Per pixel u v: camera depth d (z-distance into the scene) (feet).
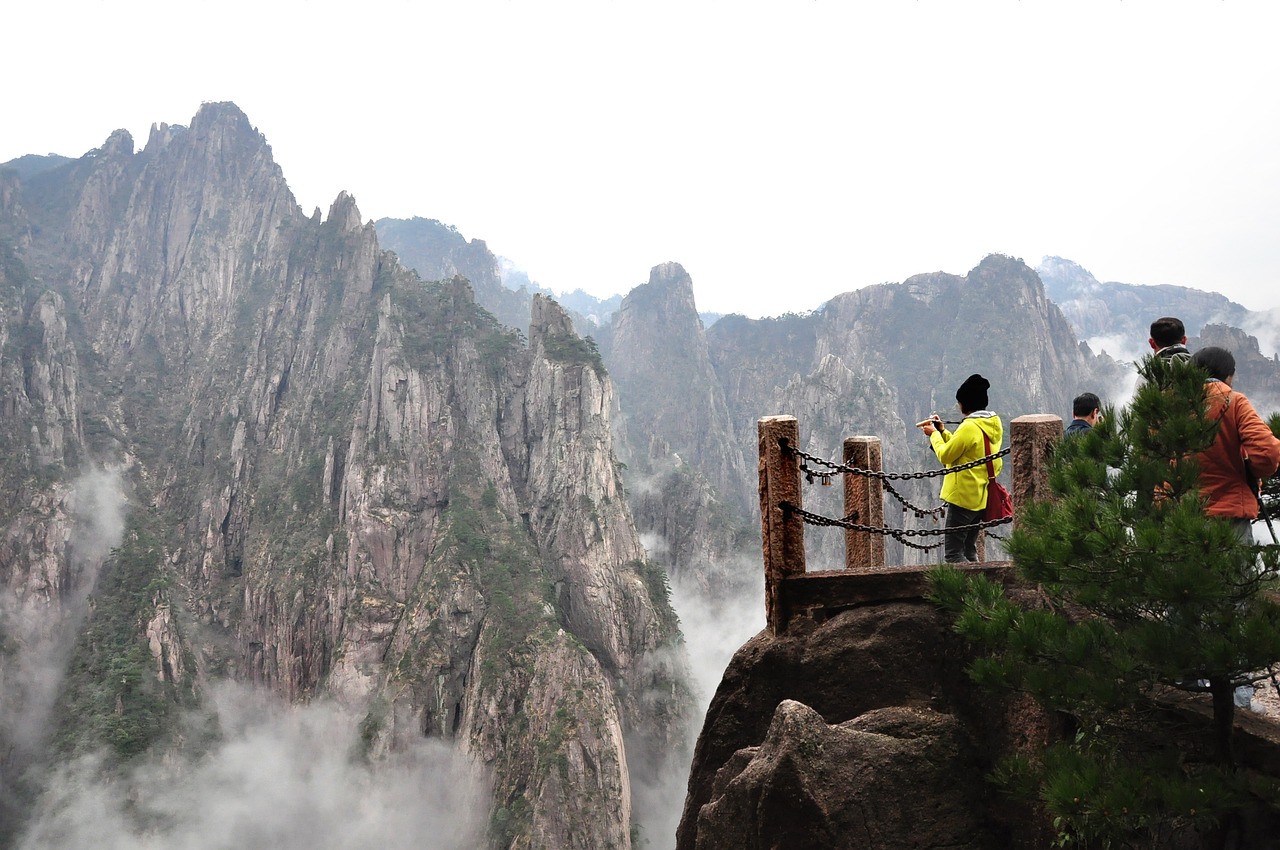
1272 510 36.29
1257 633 25.75
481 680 539.70
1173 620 28.58
